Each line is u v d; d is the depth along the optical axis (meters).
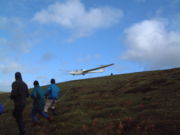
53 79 15.98
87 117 14.30
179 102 14.14
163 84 20.02
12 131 13.93
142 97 17.17
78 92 24.81
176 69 27.12
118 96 19.20
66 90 27.44
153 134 10.12
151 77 25.03
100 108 16.12
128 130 11.09
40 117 16.47
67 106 18.67
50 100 15.56
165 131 10.16
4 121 17.00
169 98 15.49
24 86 11.51
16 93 11.16
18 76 11.66
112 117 13.50
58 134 12.09
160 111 12.80
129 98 17.67
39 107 13.99
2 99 28.06
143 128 10.88
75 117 14.66
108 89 23.39
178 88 17.70
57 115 16.16
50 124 14.17
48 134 12.41
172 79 21.16
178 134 9.71
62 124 13.48
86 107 17.25
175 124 10.62
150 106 14.34
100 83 28.42
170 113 12.23
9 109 21.44
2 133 13.80
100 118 13.67
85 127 12.29
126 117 12.79
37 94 13.95
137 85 21.88
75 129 12.29
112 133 10.97
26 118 17.02
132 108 14.57
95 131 11.55
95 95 21.52
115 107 15.58
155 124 10.98
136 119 12.18
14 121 16.53
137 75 30.78
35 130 13.45
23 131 11.32
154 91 18.28
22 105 11.20
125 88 21.88
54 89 15.64
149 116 12.34
